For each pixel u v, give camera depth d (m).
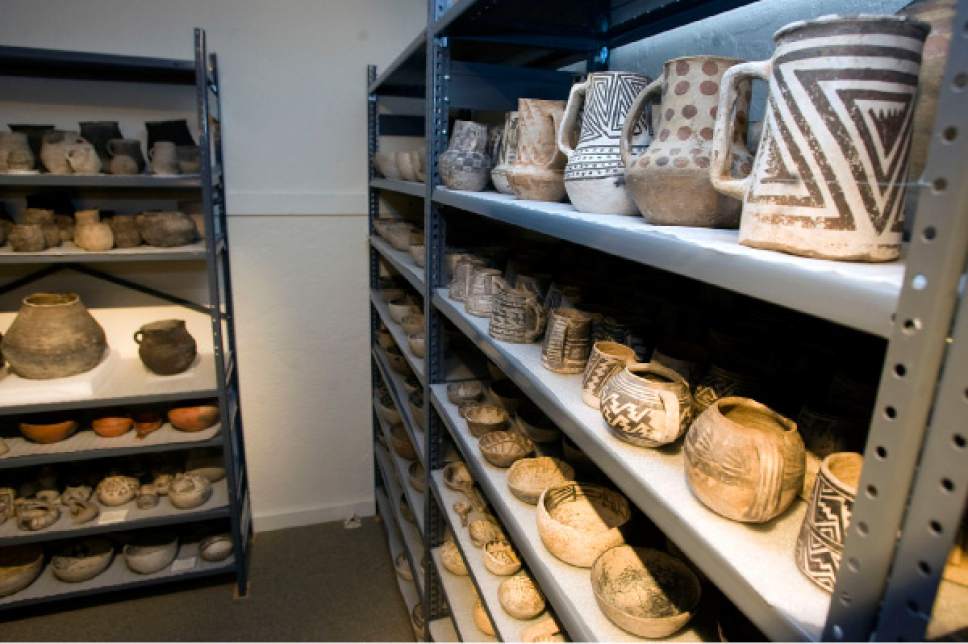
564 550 0.94
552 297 1.29
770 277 0.48
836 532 0.51
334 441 2.83
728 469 0.59
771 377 0.83
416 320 2.07
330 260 2.62
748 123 0.72
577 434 0.85
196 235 2.15
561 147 1.05
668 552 1.02
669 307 1.09
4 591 2.08
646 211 0.75
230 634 2.12
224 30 2.26
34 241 1.89
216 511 2.23
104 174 1.88
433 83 1.47
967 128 0.33
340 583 2.41
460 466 1.75
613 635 0.82
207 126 1.91
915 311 0.37
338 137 2.50
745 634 0.77
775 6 1.06
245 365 2.61
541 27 1.48
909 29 0.47
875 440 0.40
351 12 2.39
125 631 2.12
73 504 2.12
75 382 1.98
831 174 0.49
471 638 1.50
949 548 0.37
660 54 1.40
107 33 2.13
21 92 2.08
